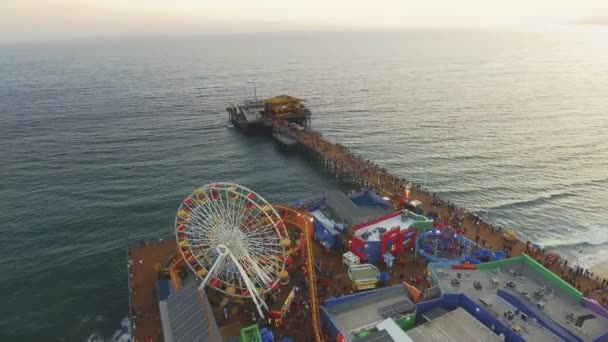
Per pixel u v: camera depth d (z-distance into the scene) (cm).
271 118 14275
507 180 9744
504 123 14312
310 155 11600
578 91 19675
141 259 5984
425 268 5597
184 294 4875
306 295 5122
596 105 16750
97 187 9650
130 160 11419
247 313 4859
